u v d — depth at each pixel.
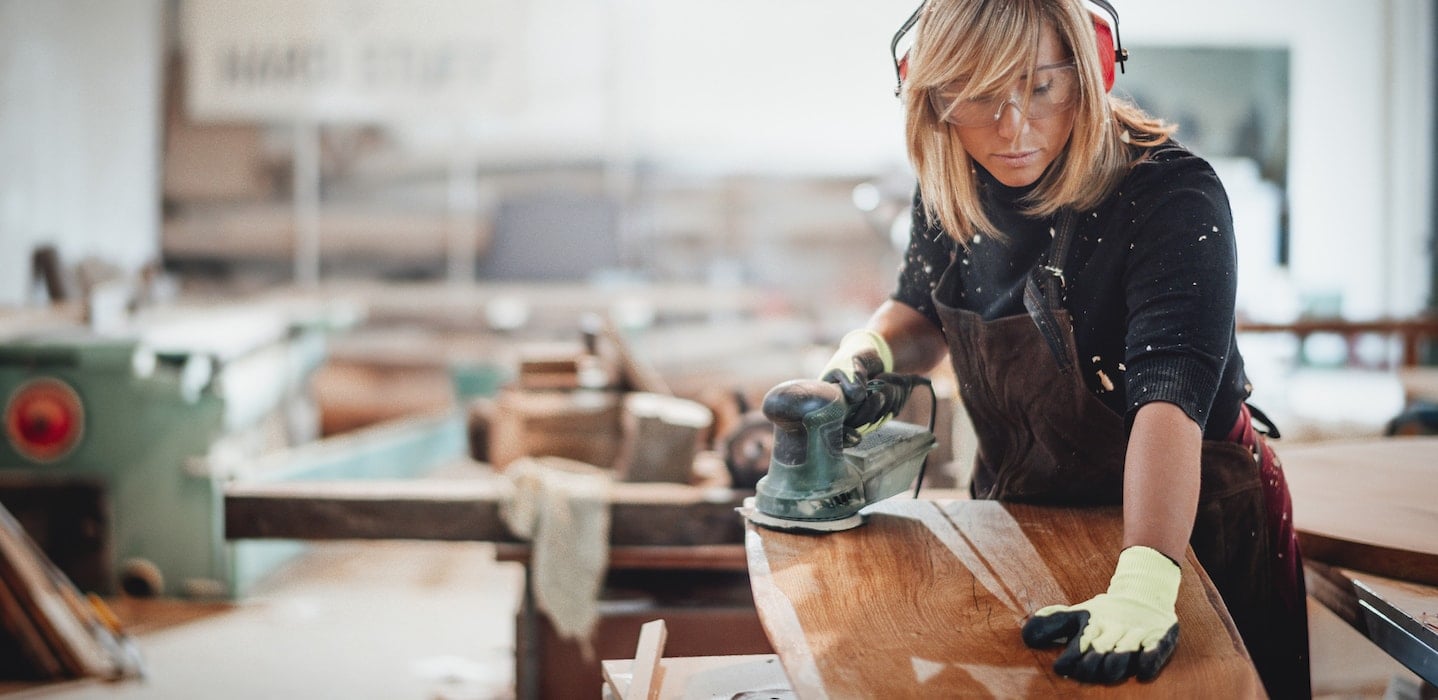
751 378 6.97
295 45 8.16
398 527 2.74
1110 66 1.33
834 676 1.06
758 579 1.26
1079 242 1.35
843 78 8.55
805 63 8.54
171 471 4.13
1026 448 1.54
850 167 8.61
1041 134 1.26
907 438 1.54
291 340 5.22
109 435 4.11
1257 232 8.45
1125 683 1.04
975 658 1.09
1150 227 1.28
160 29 8.54
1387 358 7.86
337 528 2.74
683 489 2.77
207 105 8.23
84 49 8.25
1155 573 1.11
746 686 1.41
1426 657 1.40
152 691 3.29
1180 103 8.39
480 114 8.16
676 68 8.55
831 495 1.38
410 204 8.70
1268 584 1.51
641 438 2.95
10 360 4.05
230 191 8.69
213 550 4.16
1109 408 1.43
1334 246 8.44
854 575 1.27
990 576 1.27
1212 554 1.46
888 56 8.52
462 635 3.88
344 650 3.70
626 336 6.10
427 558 4.96
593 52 8.52
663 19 8.51
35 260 6.41
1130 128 1.37
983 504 1.52
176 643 3.74
